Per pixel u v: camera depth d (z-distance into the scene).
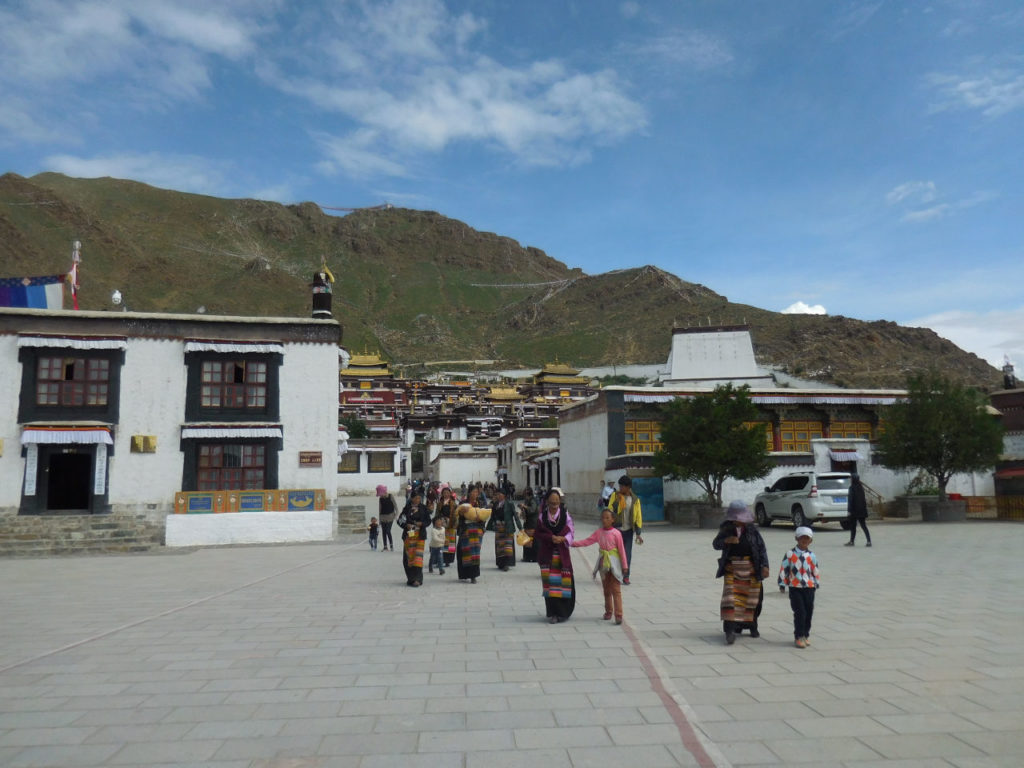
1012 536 19.88
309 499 24.00
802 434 34.97
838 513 23.05
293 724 5.52
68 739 5.24
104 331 23.92
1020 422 36.16
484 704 5.95
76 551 21.73
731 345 60.28
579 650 7.83
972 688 6.14
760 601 8.16
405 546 13.32
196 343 24.22
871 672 6.70
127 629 9.32
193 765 4.73
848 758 4.68
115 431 23.52
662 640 8.24
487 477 66.56
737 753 4.80
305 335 25.53
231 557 19.52
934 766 4.54
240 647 8.20
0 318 23.19
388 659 7.53
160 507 23.55
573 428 37.94
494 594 12.19
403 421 85.12
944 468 26.33
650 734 5.19
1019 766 4.51
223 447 24.45
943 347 149.00
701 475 26.62
